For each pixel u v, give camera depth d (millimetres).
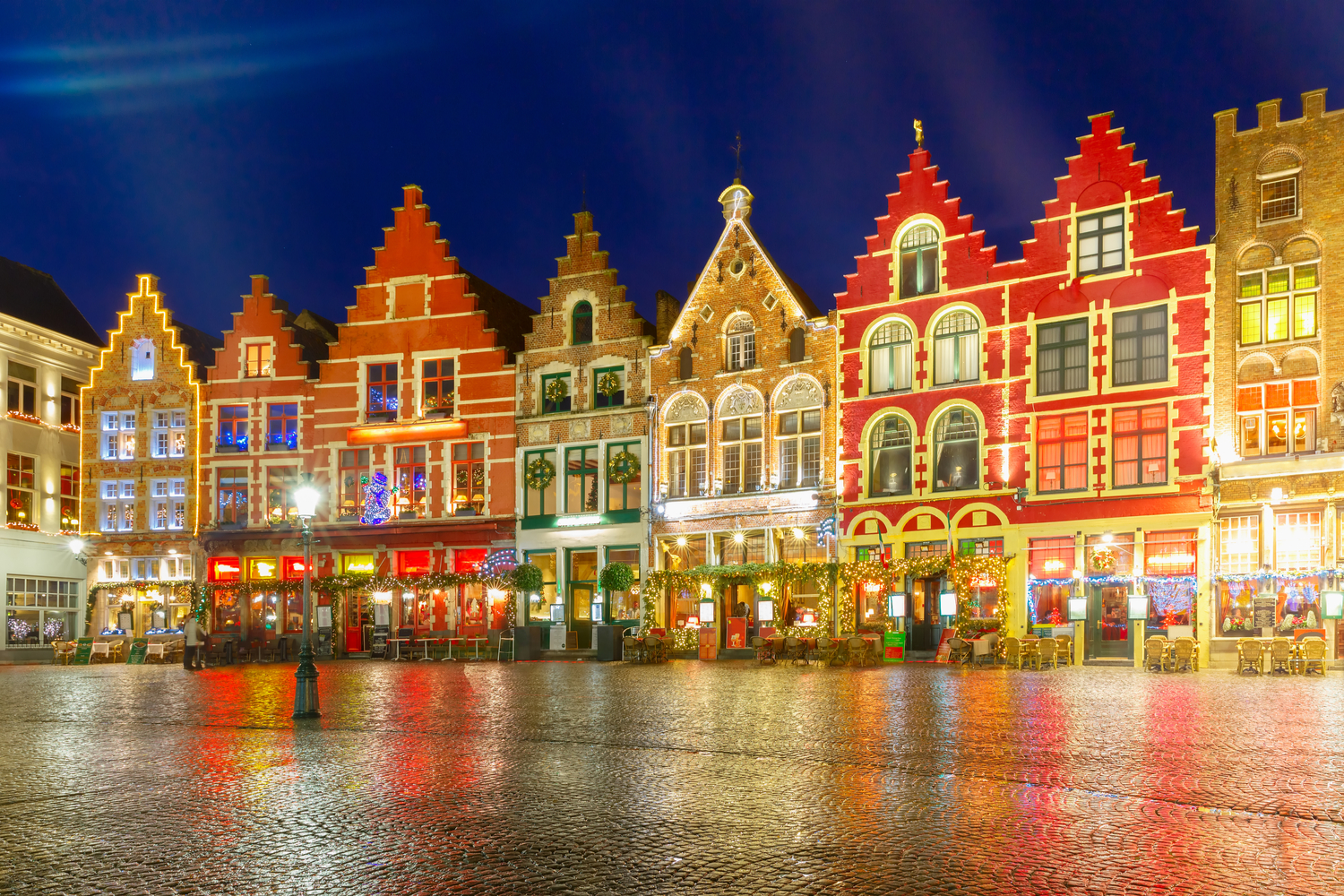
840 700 19047
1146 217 31641
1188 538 30328
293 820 9586
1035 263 33125
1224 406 30031
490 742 14180
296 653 40500
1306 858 7898
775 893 7238
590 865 7973
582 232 41438
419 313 43281
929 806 9773
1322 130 29484
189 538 44594
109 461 45750
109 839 9055
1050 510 32188
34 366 46156
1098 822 9094
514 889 7426
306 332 48094
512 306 46875
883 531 34781
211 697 21750
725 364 38281
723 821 9281
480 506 41844
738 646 37062
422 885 7543
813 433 36688
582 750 13344
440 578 40031
